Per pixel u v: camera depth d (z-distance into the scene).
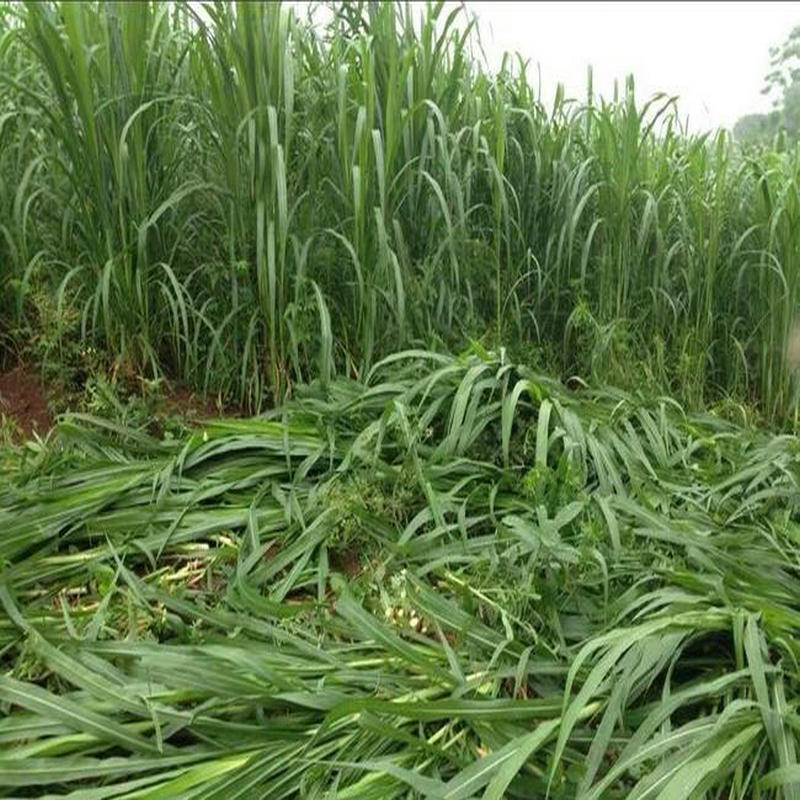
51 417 2.69
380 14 2.89
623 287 3.43
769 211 3.44
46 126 2.64
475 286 3.23
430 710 1.63
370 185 2.82
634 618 1.90
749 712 1.63
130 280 2.65
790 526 2.38
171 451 2.51
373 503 2.29
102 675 1.71
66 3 2.21
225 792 1.49
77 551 2.16
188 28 2.93
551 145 3.40
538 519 2.15
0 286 2.85
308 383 2.84
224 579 2.13
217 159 2.81
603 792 1.55
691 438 2.87
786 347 3.46
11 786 1.48
